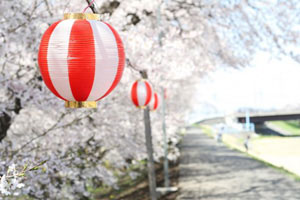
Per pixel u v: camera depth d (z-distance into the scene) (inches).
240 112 1823.3
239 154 1008.2
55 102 273.4
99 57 117.3
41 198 273.6
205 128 2522.1
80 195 339.9
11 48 262.4
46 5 259.3
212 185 572.1
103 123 354.0
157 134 552.1
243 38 484.1
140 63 347.9
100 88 122.4
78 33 116.6
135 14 384.5
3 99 263.1
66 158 281.0
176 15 471.5
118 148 412.2
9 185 130.3
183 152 1083.3
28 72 277.9
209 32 498.9
